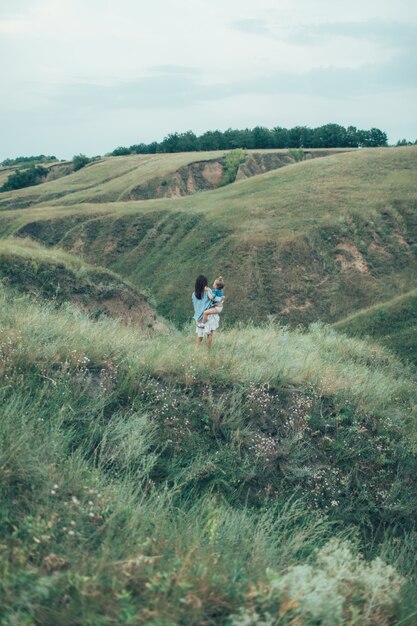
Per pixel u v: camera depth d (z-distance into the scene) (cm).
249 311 4488
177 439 608
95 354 724
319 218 5350
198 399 695
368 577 367
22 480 396
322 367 931
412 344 2289
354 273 4741
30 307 928
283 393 778
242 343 1033
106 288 2141
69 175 13588
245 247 5103
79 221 6775
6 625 247
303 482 624
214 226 5697
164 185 11094
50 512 362
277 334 1324
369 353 1591
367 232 5138
